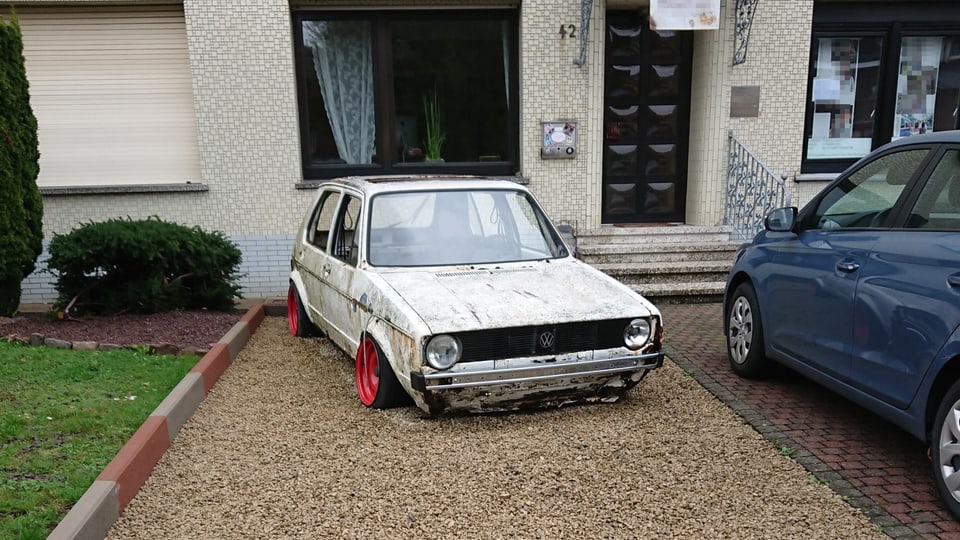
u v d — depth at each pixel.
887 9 9.62
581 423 4.71
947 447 3.49
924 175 4.06
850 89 9.89
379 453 4.24
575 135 9.38
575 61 9.23
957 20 9.72
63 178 9.30
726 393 5.34
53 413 4.49
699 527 3.44
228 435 4.54
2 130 6.51
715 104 9.41
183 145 9.32
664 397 5.25
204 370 5.30
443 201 5.79
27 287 9.30
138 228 7.10
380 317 4.82
